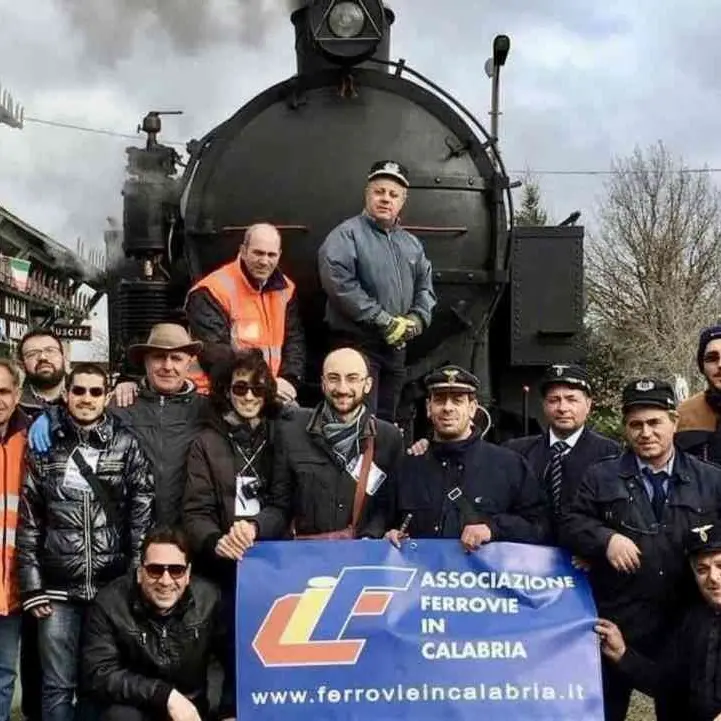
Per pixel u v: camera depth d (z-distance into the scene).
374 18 7.16
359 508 4.81
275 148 7.15
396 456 4.95
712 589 4.36
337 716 4.50
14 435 5.02
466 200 7.21
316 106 7.29
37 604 4.79
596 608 4.74
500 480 4.82
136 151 8.49
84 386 4.79
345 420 4.87
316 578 4.62
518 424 7.77
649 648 4.68
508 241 7.35
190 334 5.80
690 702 4.49
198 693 4.71
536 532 4.83
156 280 8.21
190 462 4.88
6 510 4.92
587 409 5.48
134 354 5.27
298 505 4.82
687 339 34.78
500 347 7.72
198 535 4.74
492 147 7.31
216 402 4.95
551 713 4.53
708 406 5.54
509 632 4.59
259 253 5.72
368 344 6.03
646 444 4.63
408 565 4.66
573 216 7.80
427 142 7.24
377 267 5.95
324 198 7.04
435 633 4.58
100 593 4.68
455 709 4.52
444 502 4.79
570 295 7.35
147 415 5.11
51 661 4.81
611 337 38.56
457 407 4.82
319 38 7.14
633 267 40.28
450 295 7.15
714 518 4.61
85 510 4.80
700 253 40.28
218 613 4.72
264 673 4.52
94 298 14.75
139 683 4.55
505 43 8.68
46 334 6.09
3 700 5.00
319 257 6.06
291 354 6.04
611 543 4.56
